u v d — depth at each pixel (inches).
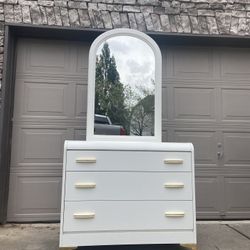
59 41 133.0
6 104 123.4
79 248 100.5
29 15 127.3
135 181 95.4
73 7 129.7
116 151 95.8
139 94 112.0
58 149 128.4
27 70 130.3
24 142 127.1
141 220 94.2
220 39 135.9
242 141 136.5
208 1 137.0
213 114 136.7
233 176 134.1
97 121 107.7
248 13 138.5
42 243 102.4
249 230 118.6
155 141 108.3
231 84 139.3
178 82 136.8
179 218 95.7
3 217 120.6
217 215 131.4
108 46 113.0
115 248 101.2
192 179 97.9
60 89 131.2
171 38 134.3
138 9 133.3
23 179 125.4
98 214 92.7
